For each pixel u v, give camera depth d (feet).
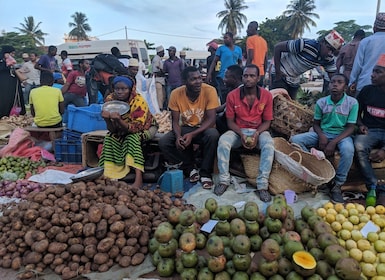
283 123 14.97
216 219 8.95
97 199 9.69
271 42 170.71
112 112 12.62
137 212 9.73
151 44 123.03
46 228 8.80
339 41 15.80
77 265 8.54
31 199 9.75
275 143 13.88
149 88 24.66
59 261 8.55
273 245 7.42
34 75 35.50
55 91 19.98
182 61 33.12
